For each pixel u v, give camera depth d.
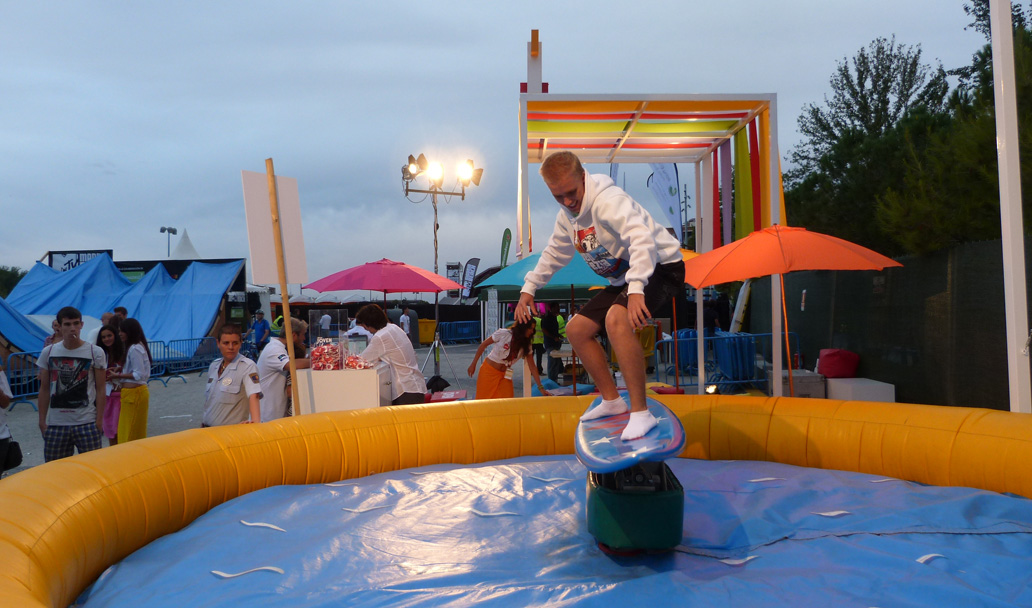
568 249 4.38
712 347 11.91
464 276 19.33
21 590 2.45
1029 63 6.72
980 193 7.65
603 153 9.53
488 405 5.92
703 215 9.57
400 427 5.49
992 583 2.98
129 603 2.98
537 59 8.70
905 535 3.61
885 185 10.93
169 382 14.83
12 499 3.17
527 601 2.89
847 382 9.10
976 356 7.32
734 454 5.72
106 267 20.53
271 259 5.49
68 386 5.60
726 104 7.59
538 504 4.40
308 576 3.26
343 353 6.10
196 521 4.11
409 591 3.03
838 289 10.70
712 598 2.89
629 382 3.43
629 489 3.55
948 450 4.67
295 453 4.91
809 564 3.35
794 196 12.64
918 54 15.94
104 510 3.51
